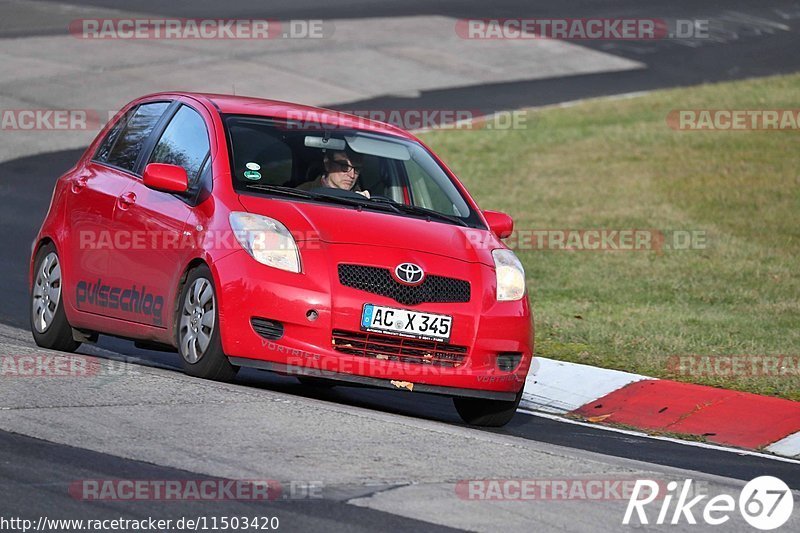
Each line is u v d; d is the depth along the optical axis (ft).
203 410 79.66
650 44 366.02
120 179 103.35
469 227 99.86
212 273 88.99
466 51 352.28
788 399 108.68
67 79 295.48
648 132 269.23
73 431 73.31
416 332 89.04
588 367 115.96
